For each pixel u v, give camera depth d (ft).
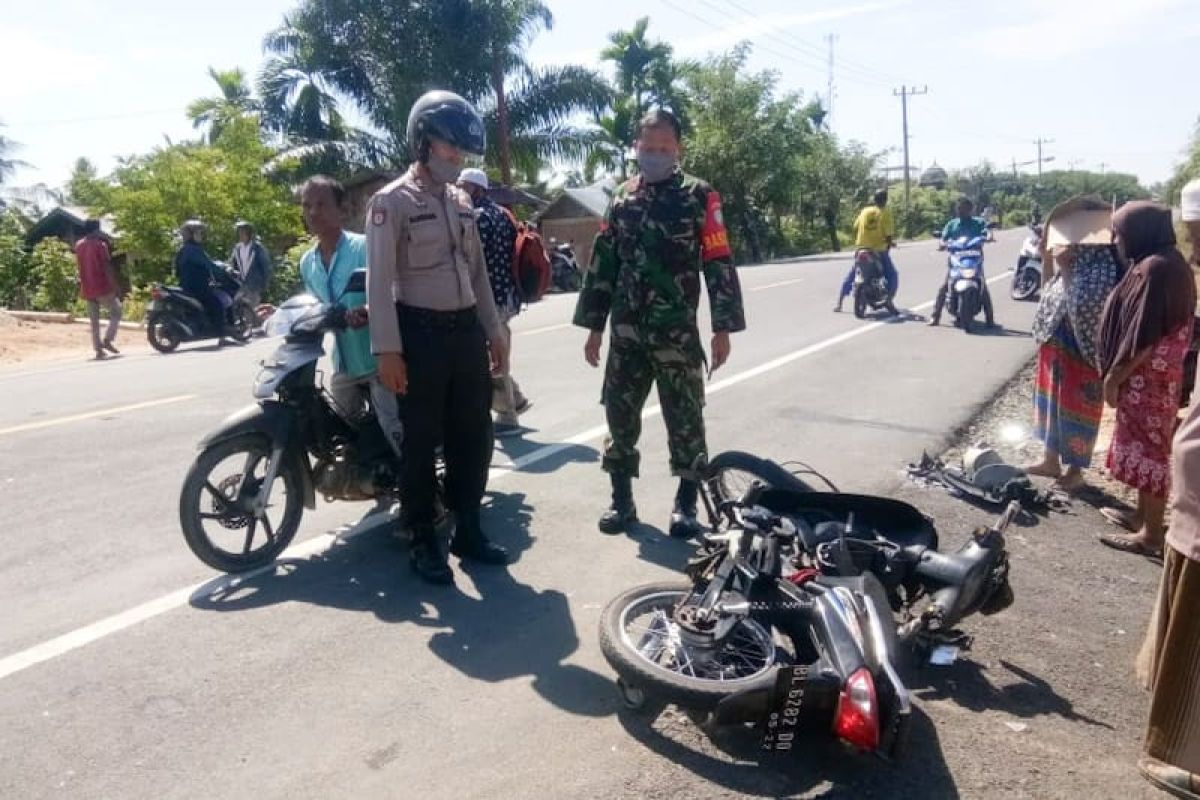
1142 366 17.12
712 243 16.55
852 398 28.71
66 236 109.60
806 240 160.66
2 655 12.98
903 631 12.19
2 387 34.06
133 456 22.97
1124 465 17.60
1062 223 20.35
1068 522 19.13
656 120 16.31
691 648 11.35
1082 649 13.97
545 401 28.53
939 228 220.64
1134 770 11.09
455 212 15.29
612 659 11.34
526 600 14.93
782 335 41.34
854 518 13.65
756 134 127.24
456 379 15.49
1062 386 20.72
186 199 70.38
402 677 12.57
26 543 17.08
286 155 89.45
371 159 95.86
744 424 25.50
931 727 11.71
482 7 93.81
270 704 11.87
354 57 95.50
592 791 10.30
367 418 16.85
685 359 16.71
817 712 10.48
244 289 49.08
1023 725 11.88
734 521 12.44
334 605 14.65
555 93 99.60
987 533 13.30
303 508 16.60
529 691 12.29
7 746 10.93
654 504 19.30
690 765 10.80
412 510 15.55
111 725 11.37
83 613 14.26
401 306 15.03
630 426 17.40
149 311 46.06
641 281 16.55
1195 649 10.46
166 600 14.74
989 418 27.07
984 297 42.75
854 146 172.96
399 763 10.75
